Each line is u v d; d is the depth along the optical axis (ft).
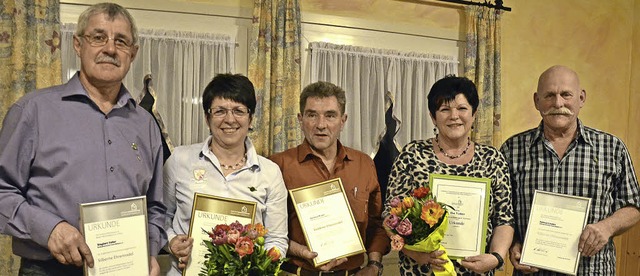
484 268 7.09
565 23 13.32
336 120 7.66
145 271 5.91
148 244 5.97
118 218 5.77
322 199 7.38
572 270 7.55
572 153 8.00
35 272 5.84
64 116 5.81
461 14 12.20
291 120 10.36
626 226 7.83
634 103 13.91
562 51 13.28
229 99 6.69
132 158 6.15
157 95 9.86
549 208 7.80
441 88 7.45
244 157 7.08
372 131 11.37
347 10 11.27
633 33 14.02
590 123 13.61
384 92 11.46
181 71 10.00
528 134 8.41
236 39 10.47
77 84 5.96
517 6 12.79
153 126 6.68
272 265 5.98
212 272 5.77
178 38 9.98
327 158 7.91
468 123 7.44
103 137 5.96
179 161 6.91
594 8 13.65
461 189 7.32
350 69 11.18
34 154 5.67
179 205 6.85
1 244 8.66
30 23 8.86
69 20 9.36
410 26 11.75
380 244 8.17
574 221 7.66
